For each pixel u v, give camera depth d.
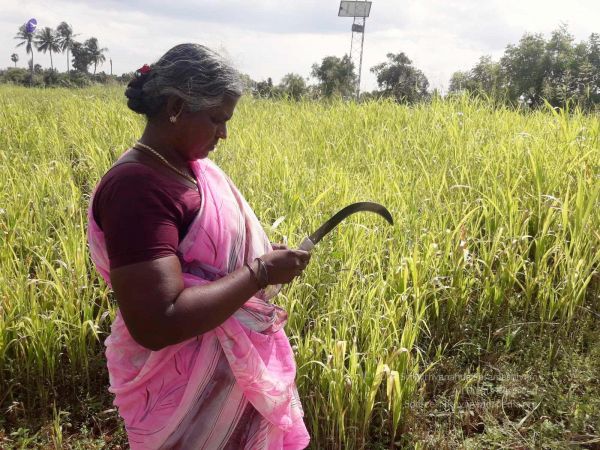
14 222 5.07
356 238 4.47
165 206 1.94
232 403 2.16
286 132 8.07
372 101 9.79
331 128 8.44
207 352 2.11
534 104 8.55
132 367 2.15
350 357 3.43
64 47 115.38
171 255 1.92
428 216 4.79
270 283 2.06
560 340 3.97
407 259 3.96
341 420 3.31
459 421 3.61
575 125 6.13
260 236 2.30
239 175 5.92
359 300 4.02
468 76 9.06
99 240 2.07
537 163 5.09
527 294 4.22
